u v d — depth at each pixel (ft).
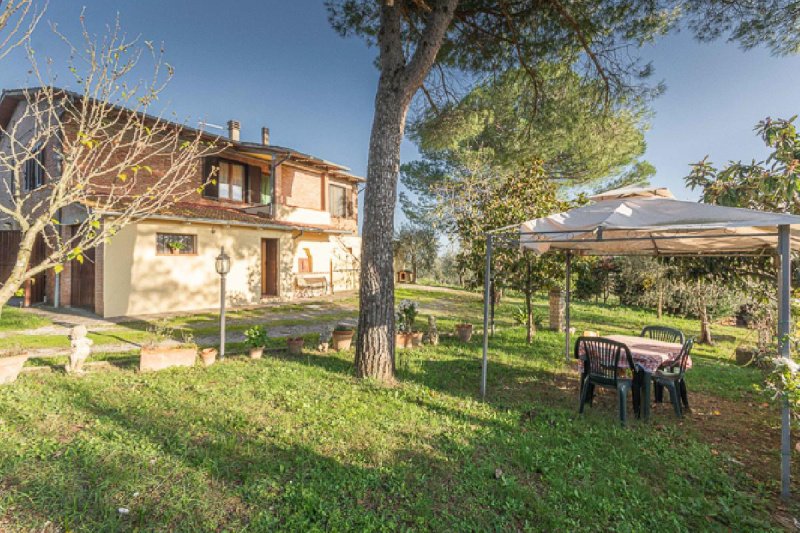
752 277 22.09
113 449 11.96
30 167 44.80
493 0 24.09
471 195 42.96
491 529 9.46
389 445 13.20
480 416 16.29
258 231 50.49
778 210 19.21
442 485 11.09
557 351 29.04
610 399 19.58
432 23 19.93
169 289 41.55
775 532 9.70
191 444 12.63
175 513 9.36
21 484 10.03
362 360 20.53
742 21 22.18
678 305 53.31
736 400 19.94
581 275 37.11
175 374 20.07
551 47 25.72
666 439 14.89
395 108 20.66
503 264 31.83
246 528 8.99
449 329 35.99
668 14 23.17
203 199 50.60
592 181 55.77
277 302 51.83
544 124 30.35
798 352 15.93
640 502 10.69
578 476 11.88
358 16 26.78
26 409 14.65
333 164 60.70
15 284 10.75
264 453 12.25
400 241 88.38
